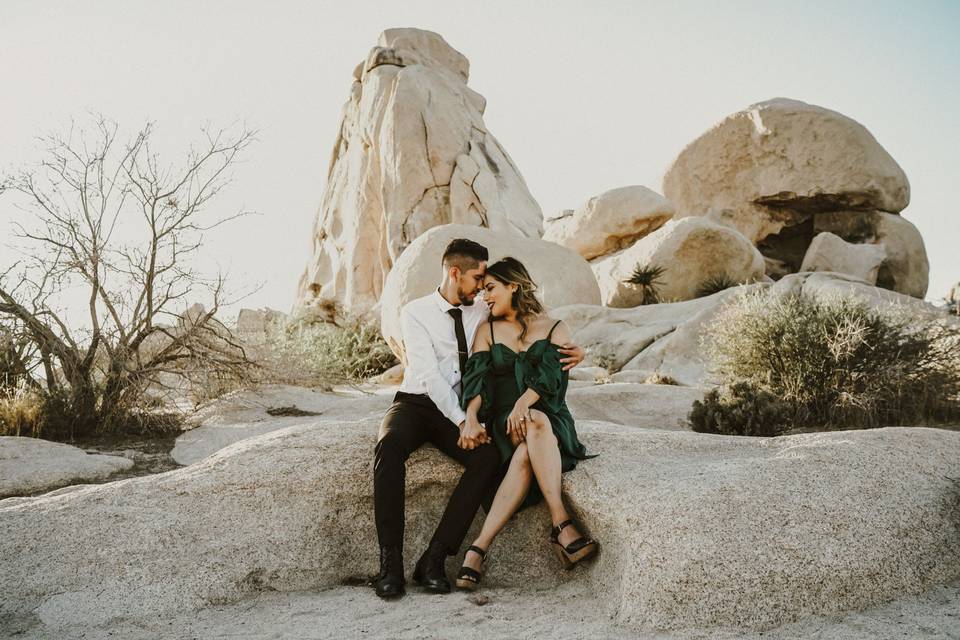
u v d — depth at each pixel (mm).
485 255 4207
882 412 8453
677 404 9391
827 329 8844
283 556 3705
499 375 3965
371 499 4004
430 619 3184
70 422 8250
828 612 3055
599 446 4254
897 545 3279
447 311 4145
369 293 24328
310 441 4180
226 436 8023
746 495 3352
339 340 17125
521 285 4090
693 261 20266
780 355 8969
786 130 25828
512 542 3885
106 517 3635
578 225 23875
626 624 3021
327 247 27641
